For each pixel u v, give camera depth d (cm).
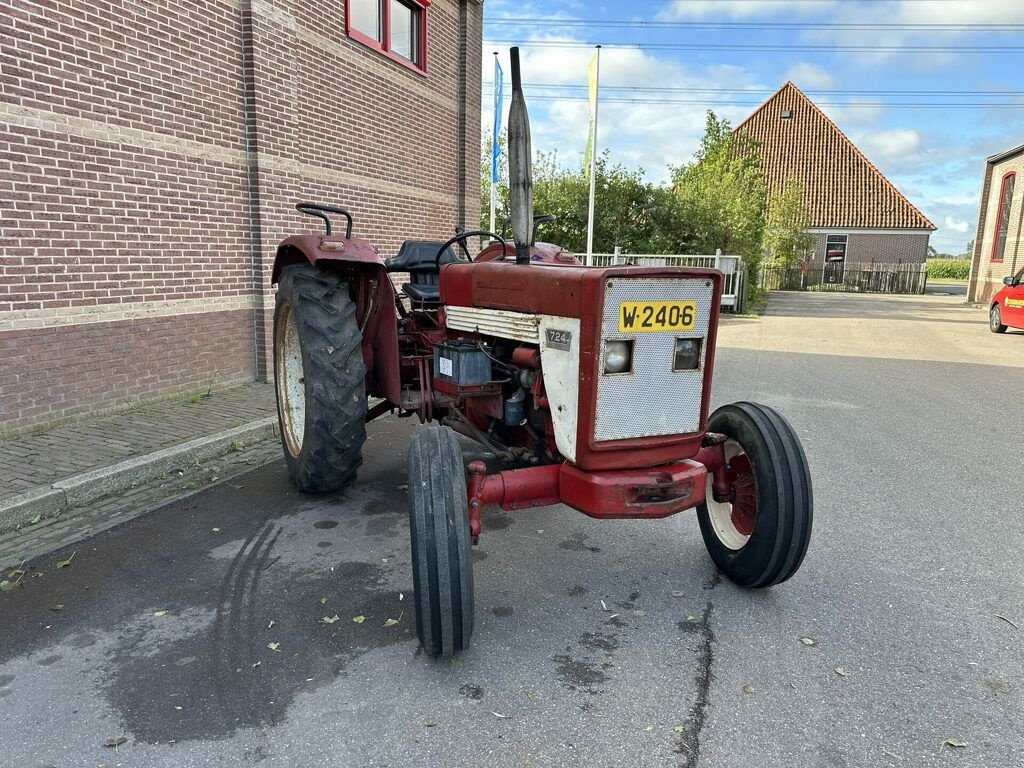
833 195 3422
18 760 213
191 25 611
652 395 283
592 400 271
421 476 259
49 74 500
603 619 301
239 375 700
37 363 510
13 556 349
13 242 486
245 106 679
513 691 251
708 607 312
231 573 337
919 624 299
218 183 654
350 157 836
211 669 261
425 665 266
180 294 622
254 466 492
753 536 313
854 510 432
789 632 292
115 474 434
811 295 2902
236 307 687
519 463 354
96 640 279
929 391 823
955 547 378
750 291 2212
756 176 2519
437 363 360
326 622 295
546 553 368
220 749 219
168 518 400
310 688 250
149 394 603
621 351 274
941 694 251
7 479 416
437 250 473
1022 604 317
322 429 386
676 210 1938
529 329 302
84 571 336
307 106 752
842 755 220
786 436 308
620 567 352
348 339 391
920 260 3306
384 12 889
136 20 560
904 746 224
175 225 612
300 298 398
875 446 577
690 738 227
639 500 279
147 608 304
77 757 215
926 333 1457
